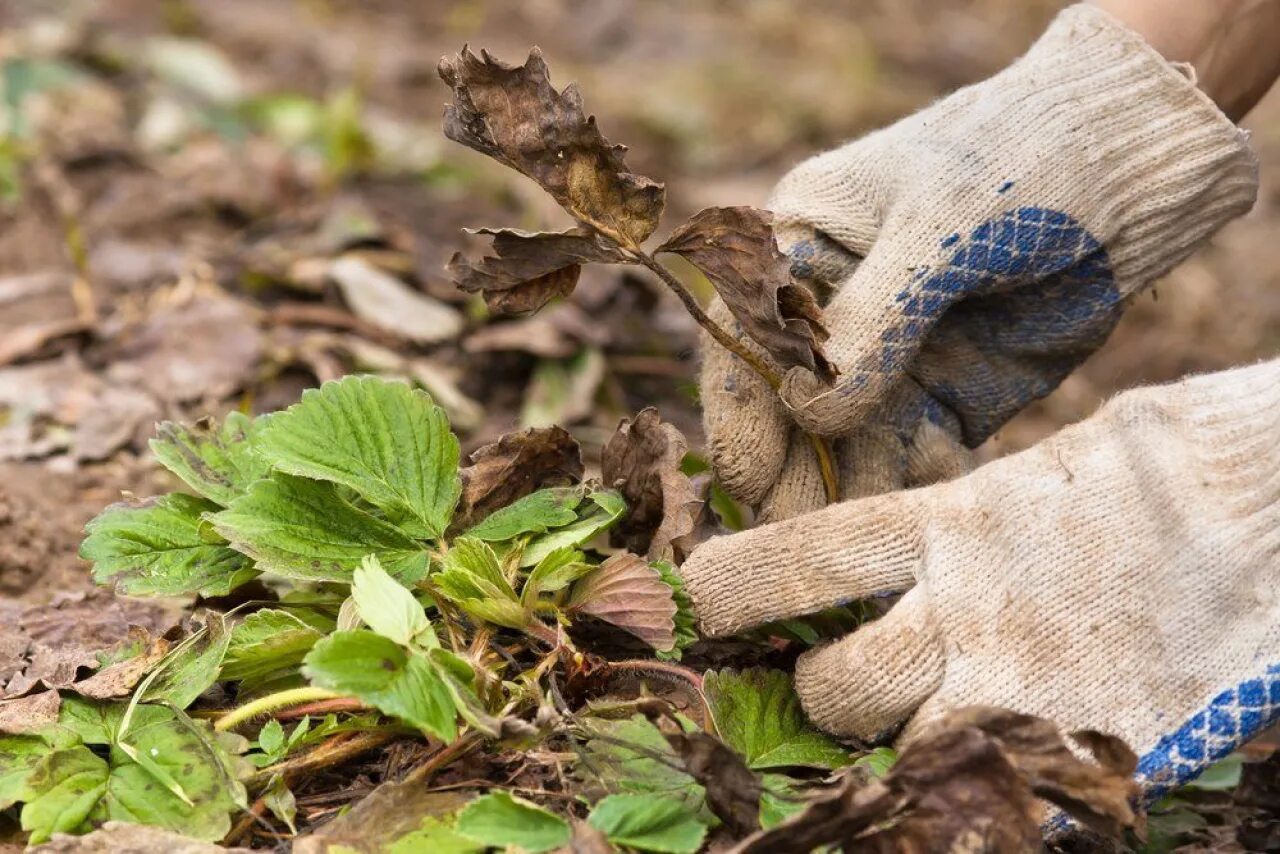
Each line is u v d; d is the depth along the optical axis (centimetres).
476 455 130
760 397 130
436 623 128
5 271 167
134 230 181
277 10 316
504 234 125
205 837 121
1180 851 130
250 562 129
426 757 124
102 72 237
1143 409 125
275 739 124
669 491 130
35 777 122
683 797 122
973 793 118
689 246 125
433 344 162
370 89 283
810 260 130
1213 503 124
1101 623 124
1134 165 129
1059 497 125
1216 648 124
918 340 128
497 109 124
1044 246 128
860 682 125
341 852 120
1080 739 119
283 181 196
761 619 127
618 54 350
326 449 127
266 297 165
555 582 126
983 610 124
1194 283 240
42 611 132
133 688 125
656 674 128
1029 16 399
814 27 374
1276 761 131
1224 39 136
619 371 163
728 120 315
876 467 133
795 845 118
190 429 131
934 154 128
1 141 190
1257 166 130
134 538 128
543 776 124
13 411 151
